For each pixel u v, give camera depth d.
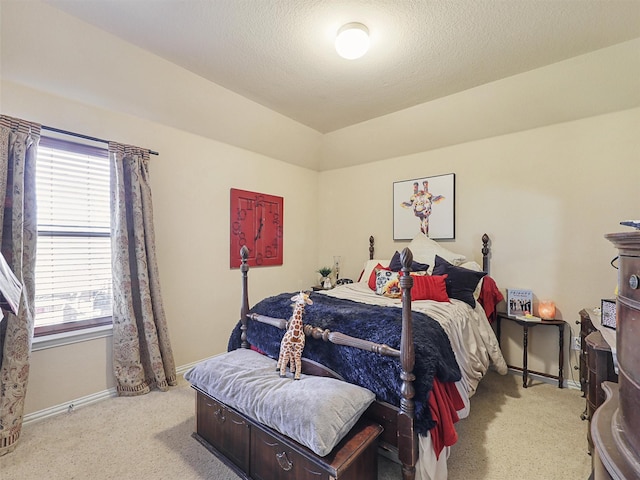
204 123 3.02
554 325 2.71
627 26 1.93
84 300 2.42
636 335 0.87
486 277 2.92
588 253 2.62
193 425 2.08
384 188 3.90
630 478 0.75
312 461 1.29
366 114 3.29
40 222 2.21
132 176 2.51
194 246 3.07
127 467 1.68
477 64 2.36
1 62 1.92
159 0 1.75
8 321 1.90
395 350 1.51
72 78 2.18
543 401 2.43
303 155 4.10
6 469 1.66
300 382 1.62
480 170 3.17
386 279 2.83
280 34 2.04
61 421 2.11
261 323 2.18
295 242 4.18
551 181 2.78
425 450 1.43
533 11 1.82
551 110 2.66
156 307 2.61
